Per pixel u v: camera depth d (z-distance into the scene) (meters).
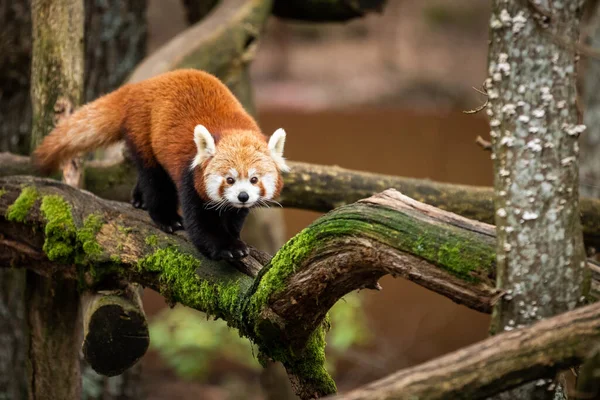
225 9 12.48
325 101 25.12
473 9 30.33
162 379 20.00
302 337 6.50
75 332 9.08
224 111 8.58
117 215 7.75
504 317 5.43
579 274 5.34
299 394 6.80
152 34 28.31
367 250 5.70
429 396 4.82
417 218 5.66
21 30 12.05
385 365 19.33
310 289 6.05
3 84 12.12
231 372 20.12
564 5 5.18
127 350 7.13
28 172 9.34
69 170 9.43
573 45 4.94
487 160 22.12
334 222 5.86
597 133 11.80
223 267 7.16
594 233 9.55
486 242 5.50
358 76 26.91
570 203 5.31
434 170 22.34
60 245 7.49
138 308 7.15
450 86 25.91
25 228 7.82
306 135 22.62
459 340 20.19
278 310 6.25
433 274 5.52
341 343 14.97
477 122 22.33
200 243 7.42
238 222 8.62
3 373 12.53
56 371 9.12
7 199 7.87
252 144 8.12
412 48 28.48
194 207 7.83
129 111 8.84
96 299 7.27
